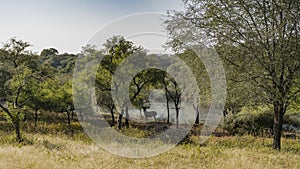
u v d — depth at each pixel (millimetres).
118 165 7738
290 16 10281
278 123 11758
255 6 10805
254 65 10688
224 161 8383
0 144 11703
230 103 12117
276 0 10539
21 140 12422
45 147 10422
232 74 11125
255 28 10922
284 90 10508
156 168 7508
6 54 25094
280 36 10391
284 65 10570
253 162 8320
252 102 11023
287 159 9320
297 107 12078
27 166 7145
